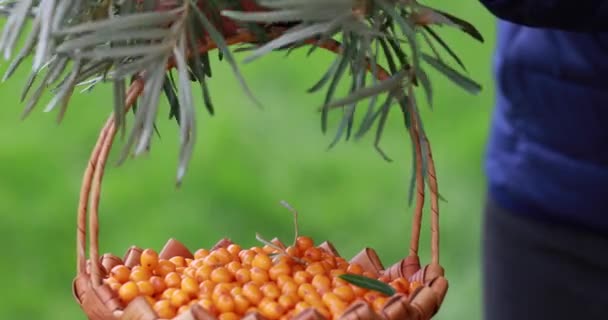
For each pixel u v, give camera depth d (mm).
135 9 1600
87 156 3428
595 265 1941
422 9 1597
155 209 3170
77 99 3641
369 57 1594
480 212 3111
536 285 1989
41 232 3102
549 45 1924
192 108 1543
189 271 1675
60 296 2885
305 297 1635
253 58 1537
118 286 1649
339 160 3359
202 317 1583
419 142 1659
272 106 3639
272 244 1721
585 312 1963
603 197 1923
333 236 3074
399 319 1600
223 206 3191
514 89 1971
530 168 1971
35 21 1573
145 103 1555
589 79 1899
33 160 3375
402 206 3148
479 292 2805
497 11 1675
